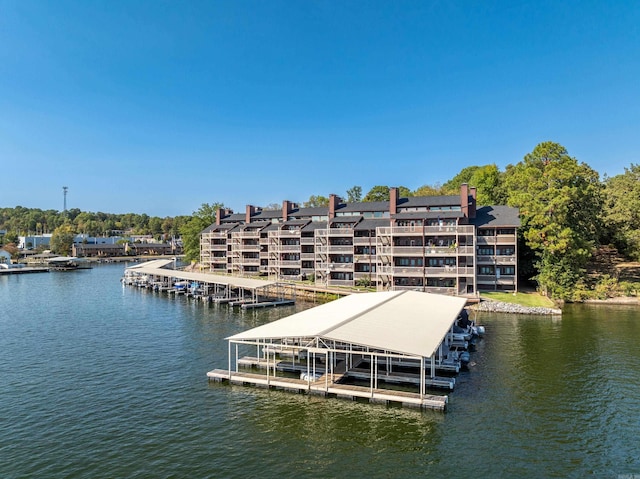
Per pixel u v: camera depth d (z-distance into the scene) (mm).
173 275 76188
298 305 60969
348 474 18125
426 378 27625
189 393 27156
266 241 82938
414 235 60125
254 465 18859
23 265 132375
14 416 24047
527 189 64062
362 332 26672
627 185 74000
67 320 51312
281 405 25047
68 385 28828
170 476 18062
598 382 27891
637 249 64188
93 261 155750
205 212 118188
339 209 73125
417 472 18219
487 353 34312
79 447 20594
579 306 54312
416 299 39594
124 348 37969
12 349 37906
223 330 44969
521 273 64750
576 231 58938
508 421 22656
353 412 23953
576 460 19031
